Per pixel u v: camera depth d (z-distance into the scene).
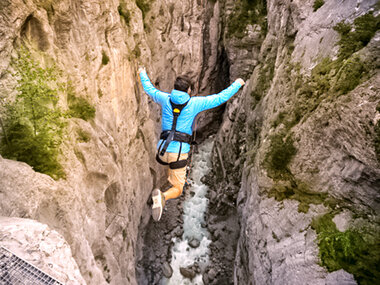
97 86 7.20
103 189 6.75
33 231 2.92
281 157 6.63
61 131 5.42
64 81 5.98
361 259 4.59
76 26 6.30
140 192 9.92
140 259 10.32
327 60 5.85
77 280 2.95
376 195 4.67
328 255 4.96
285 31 8.39
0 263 2.39
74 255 5.06
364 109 4.56
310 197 5.94
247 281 7.94
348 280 4.56
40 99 5.11
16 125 4.75
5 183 3.88
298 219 5.99
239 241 9.62
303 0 7.46
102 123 7.20
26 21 5.23
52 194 4.60
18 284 2.29
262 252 6.85
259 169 7.45
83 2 6.46
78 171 5.68
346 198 5.18
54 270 2.66
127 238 8.72
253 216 7.79
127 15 8.80
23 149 4.74
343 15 5.95
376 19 5.23
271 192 6.98
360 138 4.64
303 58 6.79
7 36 4.64
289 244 5.94
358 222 4.88
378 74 4.57
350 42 5.46
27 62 4.76
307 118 6.03
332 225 5.25
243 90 12.55
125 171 8.48
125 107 8.60
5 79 4.61
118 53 7.98
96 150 6.41
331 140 5.38
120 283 7.59
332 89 5.35
